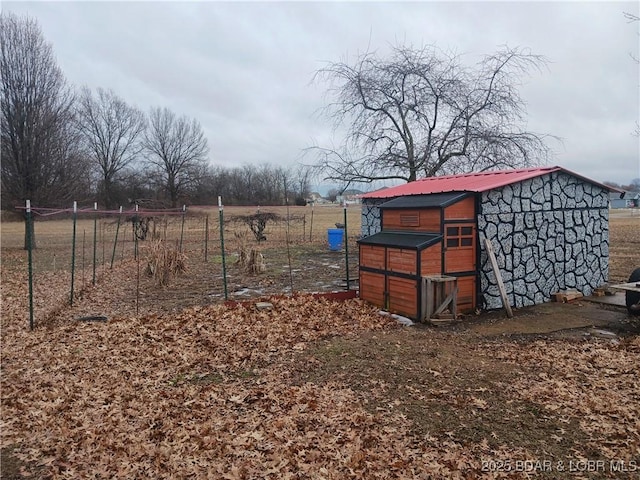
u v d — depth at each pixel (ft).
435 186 37.86
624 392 15.96
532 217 30.78
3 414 15.25
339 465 11.97
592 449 12.51
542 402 15.42
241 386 17.48
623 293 33.06
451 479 11.25
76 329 24.95
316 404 15.58
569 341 22.35
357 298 31.81
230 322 25.98
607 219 35.14
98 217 119.34
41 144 67.36
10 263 55.42
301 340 23.22
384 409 15.19
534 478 11.28
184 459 12.37
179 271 43.93
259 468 11.92
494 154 57.62
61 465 12.18
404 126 61.87
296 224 102.83
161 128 170.09
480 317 27.73
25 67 66.44
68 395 16.74
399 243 28.14
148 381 18.08
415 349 21.49
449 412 14.92
